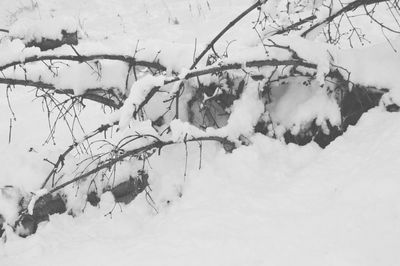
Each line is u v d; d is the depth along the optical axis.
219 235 4.15
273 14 5.35
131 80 5.44
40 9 11.02
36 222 4.96
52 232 4.76
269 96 5.44
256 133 5.21
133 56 5.22
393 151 4.48
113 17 10.51
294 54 4.95
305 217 4.17
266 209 4.38
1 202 4.96
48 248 4.53
